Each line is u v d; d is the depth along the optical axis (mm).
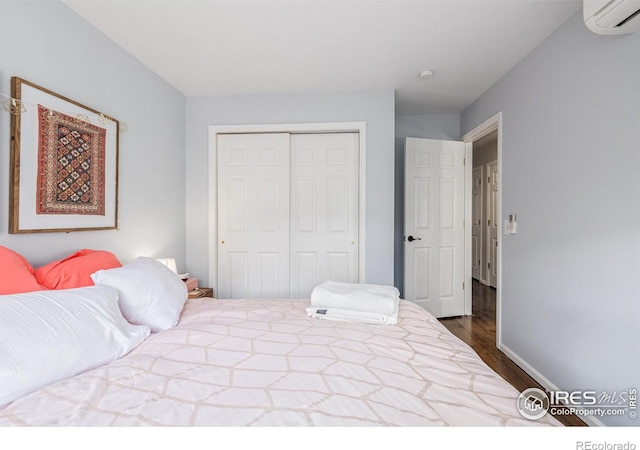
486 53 2117
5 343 793
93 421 699
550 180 1888
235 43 1987
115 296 1218
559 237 1807
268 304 1713
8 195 1291
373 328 1325
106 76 1866
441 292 3287
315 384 870
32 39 1392
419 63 2260
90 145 1704
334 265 2949
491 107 2678
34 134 1378
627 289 1372
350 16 1720
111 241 1896
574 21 1685
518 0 1584
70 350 907
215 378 904
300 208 2961
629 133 1355
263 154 2906
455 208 3322
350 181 2918
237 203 2932
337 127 2758
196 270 2887
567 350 1739
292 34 1893
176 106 2695
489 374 944
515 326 2281
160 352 1081
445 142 3275
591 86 1564
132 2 1576
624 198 1383
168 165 2568
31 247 1384
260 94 2812
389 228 2752
